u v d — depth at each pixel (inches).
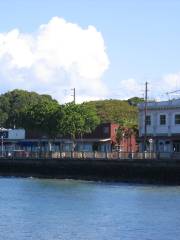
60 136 5940.0
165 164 4047.7
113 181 4259.4
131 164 4227.4
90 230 2011.6
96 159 4429.1
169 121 5049.2
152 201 2844.5
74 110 5605.3
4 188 3599.9
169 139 5027.1
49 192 3329.2
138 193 3255.4
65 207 2618.1
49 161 4753.9
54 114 5546.3
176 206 2640.3
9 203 2770.7
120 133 5866.1
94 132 5930.1
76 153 4803.2
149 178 4131.4
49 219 2247.8
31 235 1923.0
